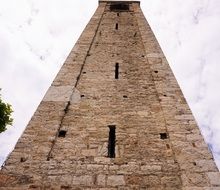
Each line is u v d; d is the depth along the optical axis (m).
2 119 10.51
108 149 7.30
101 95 9.24
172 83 9.76
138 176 6.46
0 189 6.12
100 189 6.18
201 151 7.08
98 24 14.77
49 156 6.96
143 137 7.63
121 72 10.49
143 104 8.88
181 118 8.17
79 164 6.77
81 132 7.76
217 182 6.27
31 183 6.26
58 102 8.73
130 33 13.82
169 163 6.81
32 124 7.86
